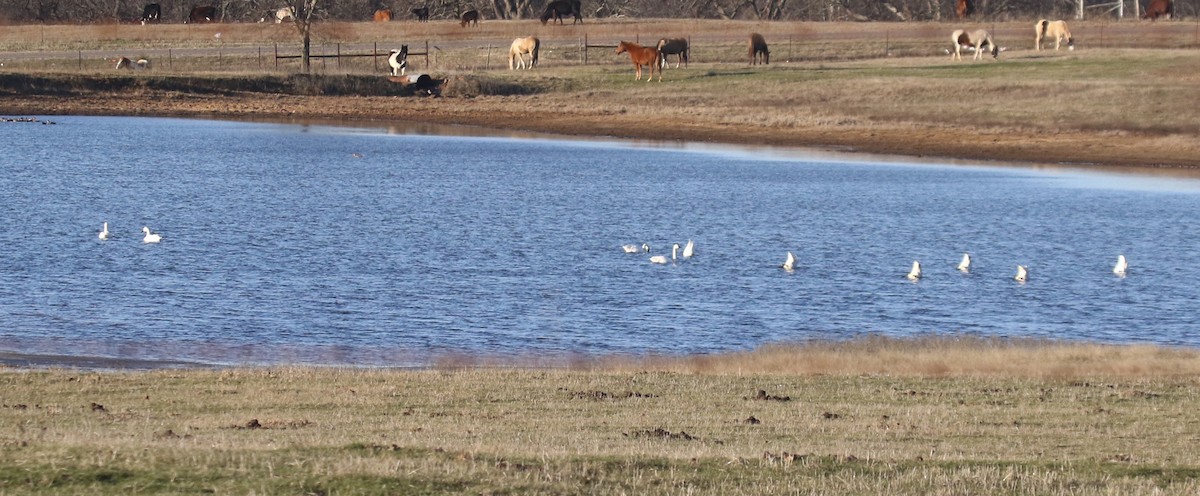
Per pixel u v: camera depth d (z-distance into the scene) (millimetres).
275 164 82625
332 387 27672
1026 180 76938
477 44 141125
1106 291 46500
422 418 24312
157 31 146625
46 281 45250
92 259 49562
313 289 44531
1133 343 38062
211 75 118562
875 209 65812
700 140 96438
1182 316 42688
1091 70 116625
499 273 48000
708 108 108438
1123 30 149500
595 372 30562
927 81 110375
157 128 102500
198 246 52781
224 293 43688
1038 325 41094
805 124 100375
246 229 57375
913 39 144625
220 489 16750
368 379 28812
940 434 23281
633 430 23141
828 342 36875
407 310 41531
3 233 55125
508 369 31656
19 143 90875
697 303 43406
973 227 60750
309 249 52406
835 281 47625
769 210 65438
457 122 107312
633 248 52812
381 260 50188
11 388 27203
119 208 63156
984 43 133875
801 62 131500
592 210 64875
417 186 73188
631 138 98000
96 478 17078
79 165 80062
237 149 90375
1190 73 113000
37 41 136500
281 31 147625
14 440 19719
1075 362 32344
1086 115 98312
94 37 140375
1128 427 24297
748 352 35594
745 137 97188
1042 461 20359
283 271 47719
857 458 20172
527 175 78188
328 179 75938
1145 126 95250
